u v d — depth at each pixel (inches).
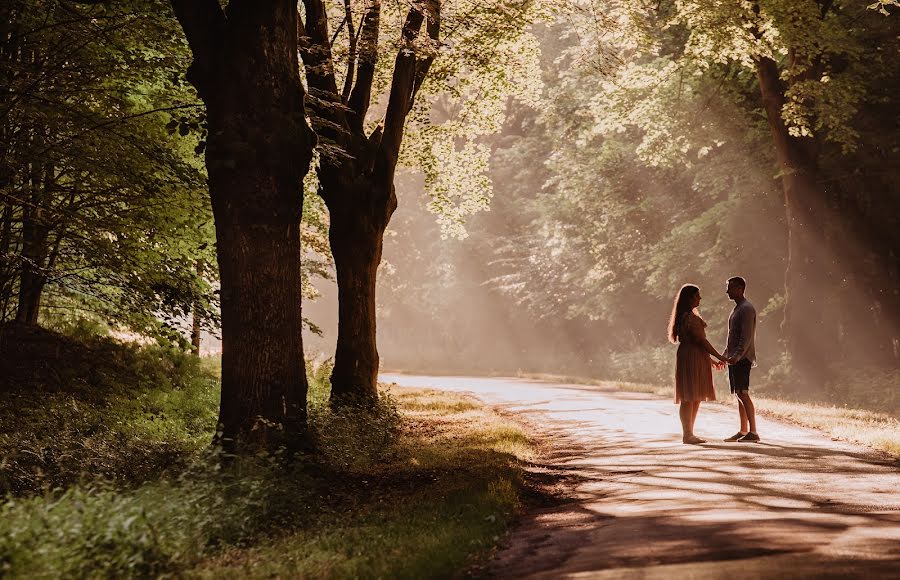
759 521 261.3
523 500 358.6
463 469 431.8
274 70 410.0
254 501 323.0
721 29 868.0
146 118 603.5
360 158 680.4
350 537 279.3
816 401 959.0
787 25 877.2
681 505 308.5
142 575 230.7
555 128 1919.3
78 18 542.9
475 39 788.6
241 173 408.2
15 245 650.8
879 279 1076.5
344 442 499.2
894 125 1070.4
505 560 242.2
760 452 439.2
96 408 590.6
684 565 208.2
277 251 416.5
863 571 189.0
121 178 564.4
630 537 254.1
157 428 575.5
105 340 796.6
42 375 626.5
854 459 404.5
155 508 283.6
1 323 665.6
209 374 872.3
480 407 821.9
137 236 617.3
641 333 1827.0
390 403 667.4
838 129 961.5
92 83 561.3
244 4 406.3
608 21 853.2
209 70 412.2
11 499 276.1
